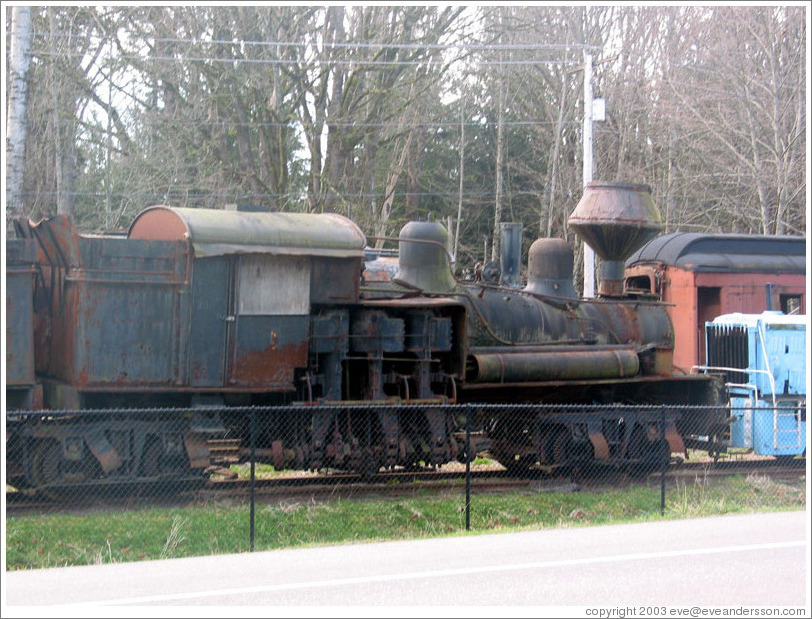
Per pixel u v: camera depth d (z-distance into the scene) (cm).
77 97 3030
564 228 3556
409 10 2759
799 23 3134
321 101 2830
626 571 902
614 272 1683
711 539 1045
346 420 1332
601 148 3672
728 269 2128
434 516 1215
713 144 3372
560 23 3759
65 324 1209
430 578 872
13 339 1171
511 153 4159
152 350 1206
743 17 3161
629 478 1528
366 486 1352
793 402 1689
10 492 1215
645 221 1627
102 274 1185
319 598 805
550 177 3712
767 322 1684
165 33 2811
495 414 1509
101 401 1234
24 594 816
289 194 2873
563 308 1588
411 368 1405
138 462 1201
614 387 1619
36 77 2800
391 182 3528
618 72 3666
